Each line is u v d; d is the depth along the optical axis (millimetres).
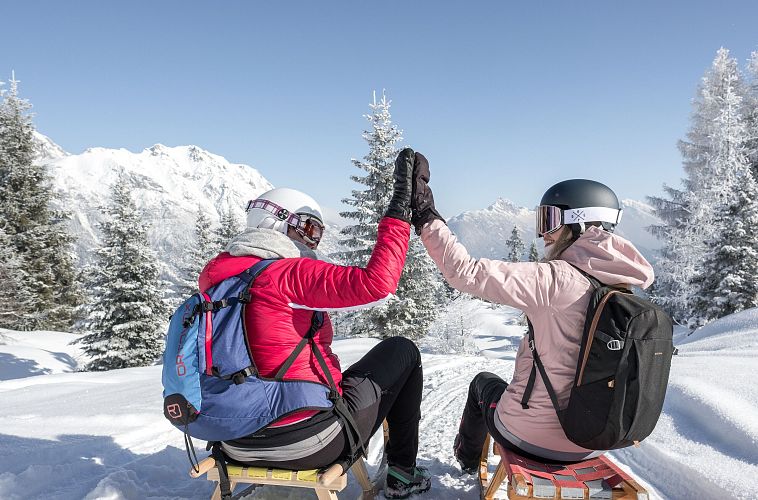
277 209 2438
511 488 2170
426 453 3732
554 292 2143
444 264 2217
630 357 1987
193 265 34844
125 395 6000
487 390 2764
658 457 3451
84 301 31172
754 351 6977
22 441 3873
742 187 23500
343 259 24531
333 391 2240
